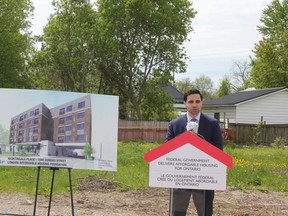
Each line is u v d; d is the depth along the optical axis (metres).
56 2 38.53
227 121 35.06
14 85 45.16
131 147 22.80
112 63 39.09
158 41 38.00
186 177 5.05
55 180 10.88
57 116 6.26
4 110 6.25
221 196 10.17
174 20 37.62
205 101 45.59
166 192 10.32
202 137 5.60
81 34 38.25
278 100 38.38
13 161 6.23
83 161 6.23
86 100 6.29
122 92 41.12
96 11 38.94
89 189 10.38
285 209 8.98
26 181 10.84
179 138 5.05
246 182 12.00
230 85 84.75
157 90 39.84
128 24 36.84
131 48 38.09
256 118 38.00
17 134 6.23
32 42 46.81
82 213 8.05
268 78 48.53
